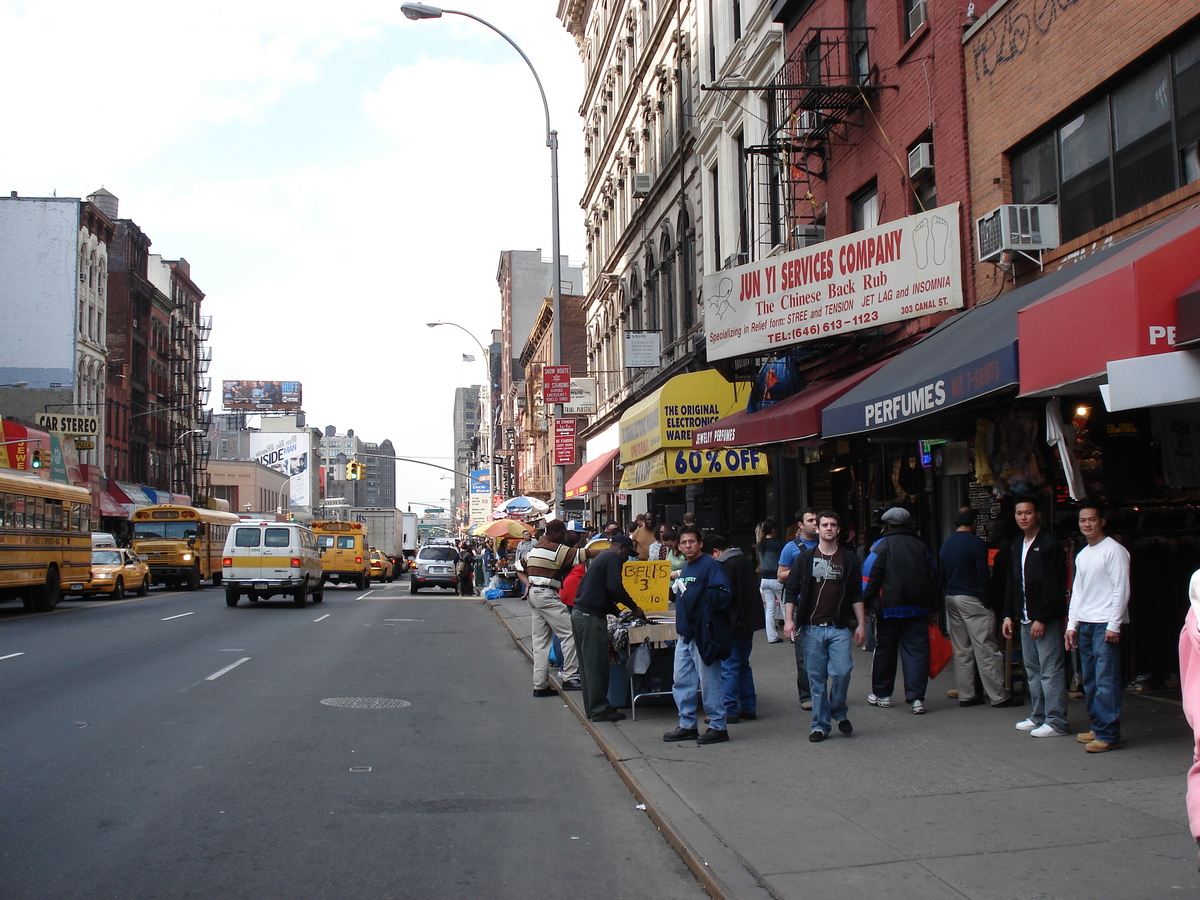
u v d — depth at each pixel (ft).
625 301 117.29
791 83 60.03
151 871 17.93
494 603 91.81
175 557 124.06
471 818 21.72
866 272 44.45
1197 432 31.45
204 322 284.41
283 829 20.62
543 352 209.87
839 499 59.21
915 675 31.58
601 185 133.28
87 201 187.62
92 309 192.03
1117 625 24.86
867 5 51.01
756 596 32.14
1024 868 16.76
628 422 81.76
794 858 17.72
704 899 16.88
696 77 86.43
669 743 28.25
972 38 41.34
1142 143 32.17
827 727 27.89
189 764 26.07
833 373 54.85
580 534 58.65
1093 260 31.48
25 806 21.93
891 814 20.27
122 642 54.54
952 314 42.19
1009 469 34.24
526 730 31.81
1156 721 28.30
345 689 39.37
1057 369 25.75
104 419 197.36
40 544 77.25
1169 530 33.12
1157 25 30.58
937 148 44.04
